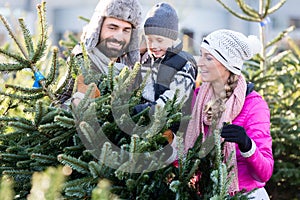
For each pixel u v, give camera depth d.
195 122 3.63
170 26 3.45
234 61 3.62
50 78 3.50
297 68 6.17
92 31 3.54
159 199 3.26
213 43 3.61
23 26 3.50
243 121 3.73
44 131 3.26
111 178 3.16
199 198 3.31
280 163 5.78
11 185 3.31
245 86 3.74
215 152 3.37
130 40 3.45
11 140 3.49
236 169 3.56
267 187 5.92
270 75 5.83
